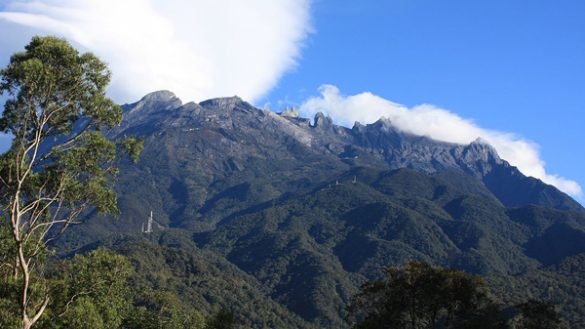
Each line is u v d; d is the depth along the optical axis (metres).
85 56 32.62
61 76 32.16
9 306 32.53
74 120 34.53
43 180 33.97
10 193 33.06
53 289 34.38
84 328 33.50
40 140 33.41
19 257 30.84
